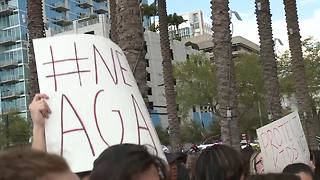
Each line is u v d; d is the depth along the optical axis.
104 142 3.22
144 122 3.44
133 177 2.05
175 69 51.34
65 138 3.17
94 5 96.88
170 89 24.12
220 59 10.95
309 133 17.42
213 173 3.18
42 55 3.41
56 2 87.88
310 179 4.22
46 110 3.20
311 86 39.84
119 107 3.37
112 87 3.42
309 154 6.66
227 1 11.17
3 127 50.47
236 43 98.12
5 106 81.62
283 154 6.14
